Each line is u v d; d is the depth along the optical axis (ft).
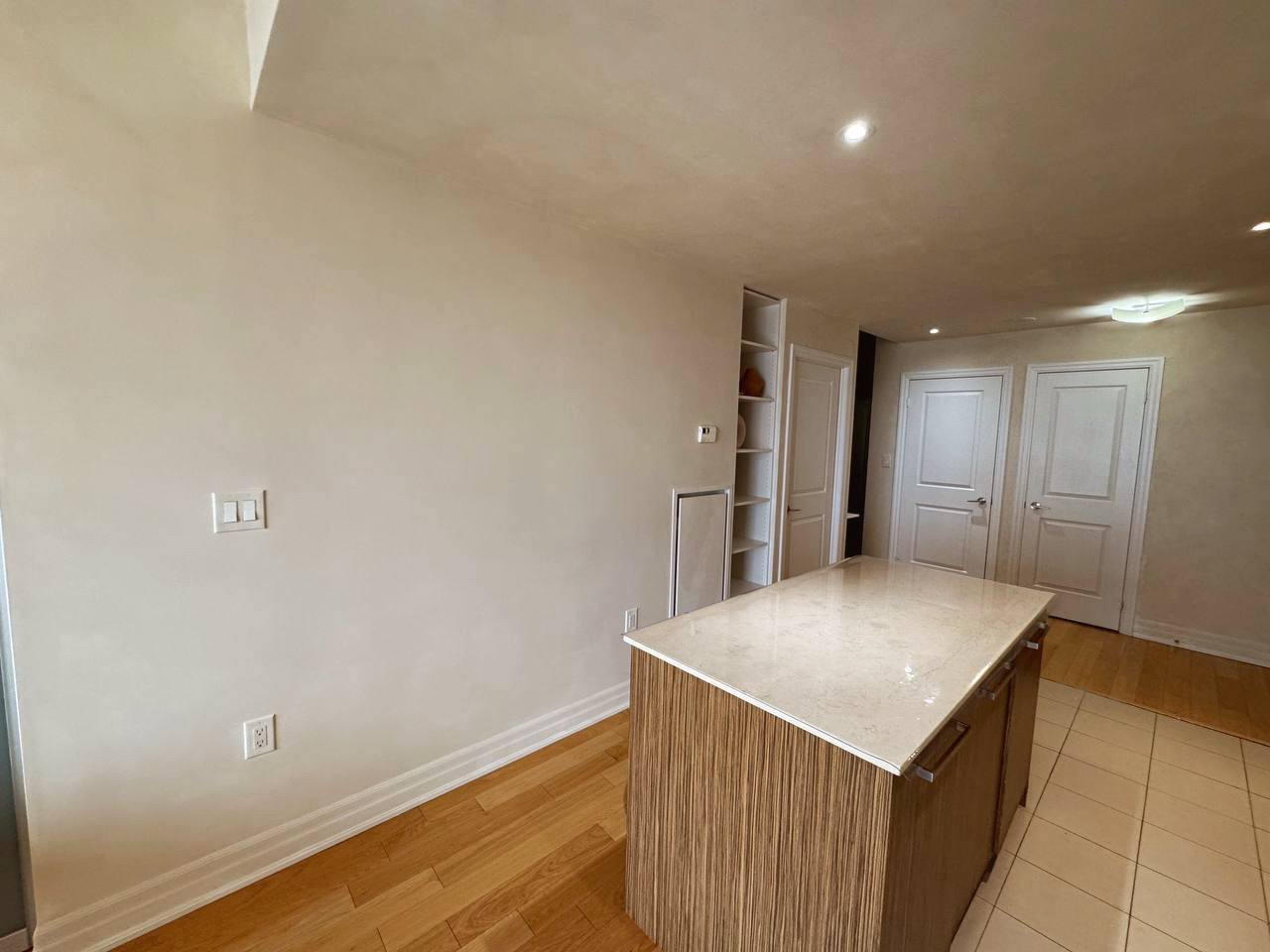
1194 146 4.97
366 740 5.95
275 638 5.24
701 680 4.19
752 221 7.02
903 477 16.12
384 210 5.59
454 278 6.16
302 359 5.19
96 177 4.14
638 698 4.77
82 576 4.26
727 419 9.96
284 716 5.36
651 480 8.70
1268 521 10.92
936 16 3.49
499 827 6.10
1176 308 10.09
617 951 4.70
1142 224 6.79
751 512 11.85
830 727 3.38
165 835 4.79
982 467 14.60
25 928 4.47
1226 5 3.32
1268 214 6.42
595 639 8.20
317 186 5.16
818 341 11.99
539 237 6.89
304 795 5.56
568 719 7.93
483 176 5.97
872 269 8.85
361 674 5.85
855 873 3.30
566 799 6.58
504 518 6.89
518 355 6.82
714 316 9.43
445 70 4.20
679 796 4.43
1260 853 6.02
